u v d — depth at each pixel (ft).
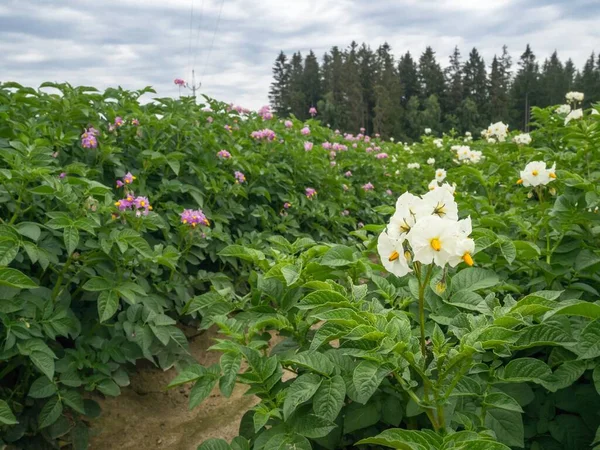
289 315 1.46
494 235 1.56
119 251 1.88
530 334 1.16
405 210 1.05
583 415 1.26
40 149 1.92
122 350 1.84
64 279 1.98
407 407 1.17
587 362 1.15
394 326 1.07
